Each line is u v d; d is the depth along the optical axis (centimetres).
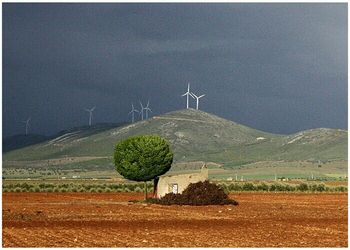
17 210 15500
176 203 18112
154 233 10394
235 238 9688
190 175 18862
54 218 13362
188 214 14712
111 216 14012
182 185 18800
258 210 16200
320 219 13412
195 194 18288
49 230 10831
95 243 8994
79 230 10850
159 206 17500
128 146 19775
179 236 9950
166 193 18950
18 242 9094
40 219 13112
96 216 13975
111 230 10869
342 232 10650
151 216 14075
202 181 18775
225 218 13625
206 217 13875
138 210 15925
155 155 19638
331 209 16712
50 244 8869
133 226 11625
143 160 19600
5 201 19450
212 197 18212
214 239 9544
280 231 10794
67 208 16450
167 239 9525
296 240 9450
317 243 9081
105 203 18712
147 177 19750
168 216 14112
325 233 10488
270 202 19850
